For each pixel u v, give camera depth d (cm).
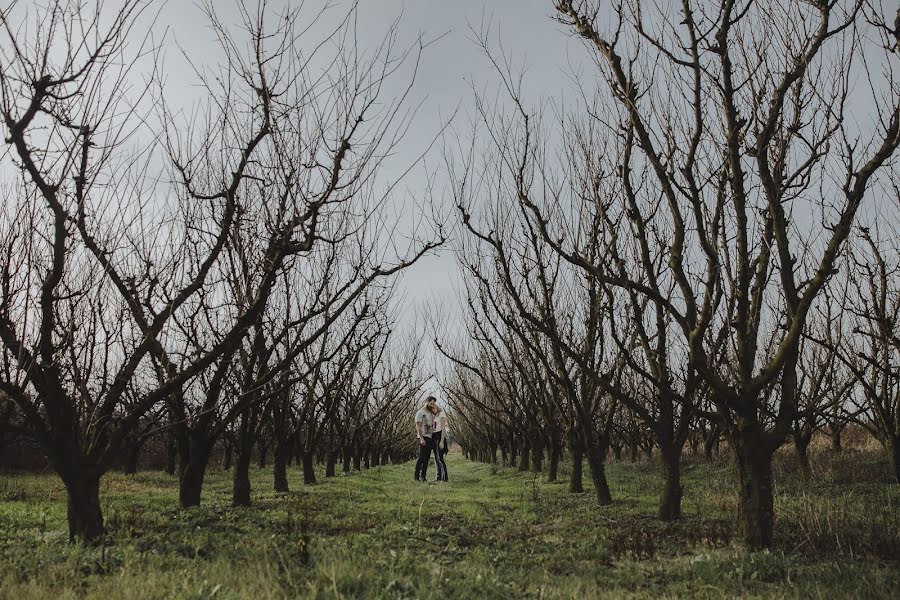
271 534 899
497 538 958
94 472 838
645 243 964
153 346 1018
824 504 924
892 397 1526
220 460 3544
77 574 612
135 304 952
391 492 1744
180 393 1229
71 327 827
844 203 814
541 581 661
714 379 823
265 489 1752
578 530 1030
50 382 820
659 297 880
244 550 750
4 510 1111
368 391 2652
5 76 768
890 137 755
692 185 839
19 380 805
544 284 1371
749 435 823
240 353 1240
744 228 843
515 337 1880
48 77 769
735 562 725
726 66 832
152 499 1367
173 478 2209
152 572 597
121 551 722
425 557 782
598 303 1377
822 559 747
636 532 964
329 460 2423
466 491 1792
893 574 648
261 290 910
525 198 973
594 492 1606
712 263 838
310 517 1086
